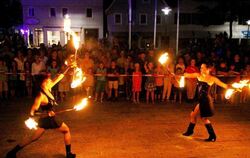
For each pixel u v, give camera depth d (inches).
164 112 346.9
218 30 1403.8
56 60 410.3
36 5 1285.7
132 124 300.2
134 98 395.5
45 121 205.3
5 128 283.1
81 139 257.3
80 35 1325.0
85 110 352.2
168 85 398.6
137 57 443.5
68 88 392.2
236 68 418.6
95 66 411.5
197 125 299.0
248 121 316.8
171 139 259.6
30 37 1306.6
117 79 399.5
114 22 1339.8
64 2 1296.8
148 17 1352.1
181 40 1391.5
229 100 408.5
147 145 245.3
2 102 383.6
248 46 669.3
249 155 228.2
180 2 1373.0
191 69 394.0
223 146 245.4
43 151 232.1
